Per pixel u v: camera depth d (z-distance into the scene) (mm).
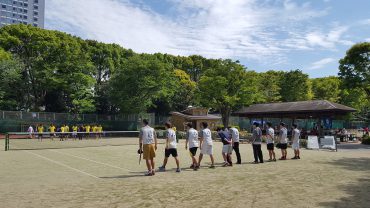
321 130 38125
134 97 51531
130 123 53406
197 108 58625
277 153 21859
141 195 8695
